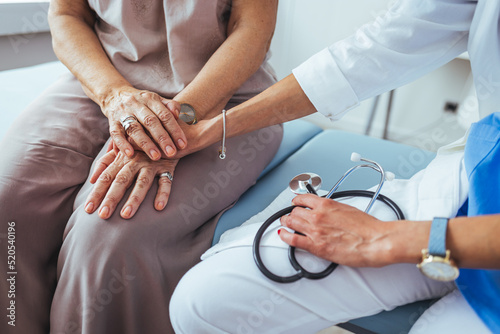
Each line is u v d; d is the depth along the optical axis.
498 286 0.51
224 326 0.58
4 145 0.84
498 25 0.61
